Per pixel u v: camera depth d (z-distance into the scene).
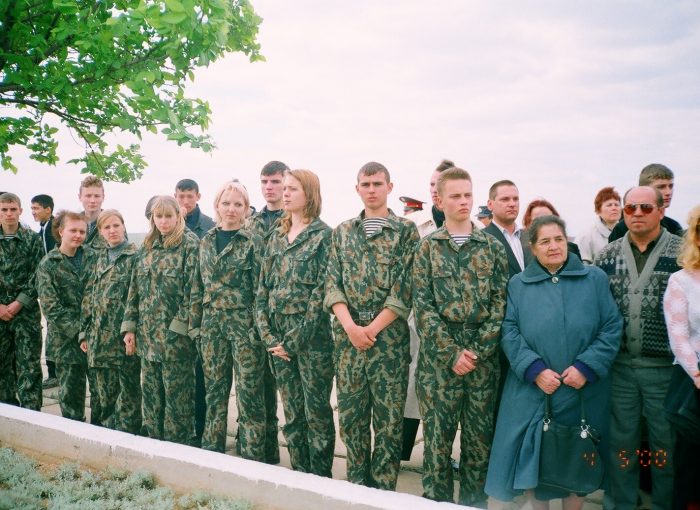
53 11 3.88
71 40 3.98
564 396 2.76
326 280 3.33
